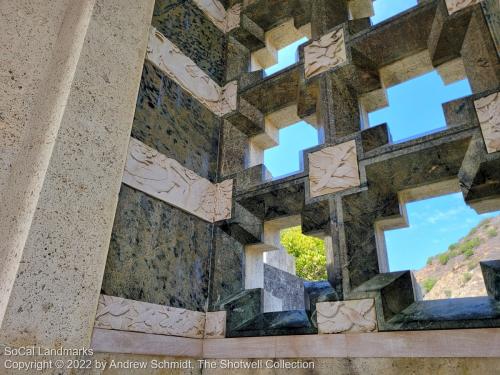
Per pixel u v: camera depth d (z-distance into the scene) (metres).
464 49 2.28
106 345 1.81
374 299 1.90
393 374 1.70
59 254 1.36
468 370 1.55
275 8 3.54
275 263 4.15
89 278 1.44
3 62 1.64
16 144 1.57
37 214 1.32
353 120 2.60
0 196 1.47
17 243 1.30
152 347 2.04
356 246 2.13
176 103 2.83
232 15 3.82
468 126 1.99
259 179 2.77
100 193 1.57
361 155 2.32
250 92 3.21
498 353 1.52
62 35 1.88
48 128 1.52
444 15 2.30
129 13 2.05
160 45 2.84
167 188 2.50
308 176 2.49
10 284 1.21
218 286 2.55
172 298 2.28
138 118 2.44
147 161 2.40
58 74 1.70
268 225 2.78
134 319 2.00
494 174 1.88
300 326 2.07
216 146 3.13
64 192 1.43
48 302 1.28
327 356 1.91
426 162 2.11
